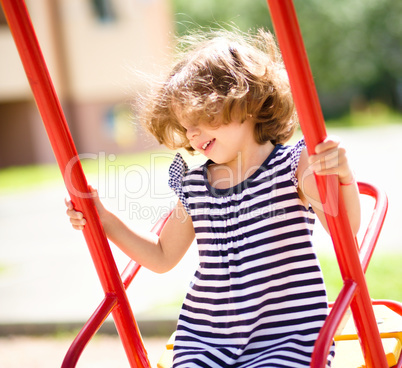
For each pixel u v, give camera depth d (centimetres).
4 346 563
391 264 622
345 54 3844
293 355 221
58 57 2253
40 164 2288
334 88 3981
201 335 246
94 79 2334
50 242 995
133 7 2373
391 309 280
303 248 241
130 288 670
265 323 237
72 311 616
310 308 234
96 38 2323
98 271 237
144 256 265
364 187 296
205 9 3659
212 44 264
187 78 252
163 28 2447
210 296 247
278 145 259
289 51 188
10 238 1052
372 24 3866
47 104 219
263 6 3672
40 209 1352
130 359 238
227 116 244
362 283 213
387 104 4062
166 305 593
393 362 239
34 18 2158
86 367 483
